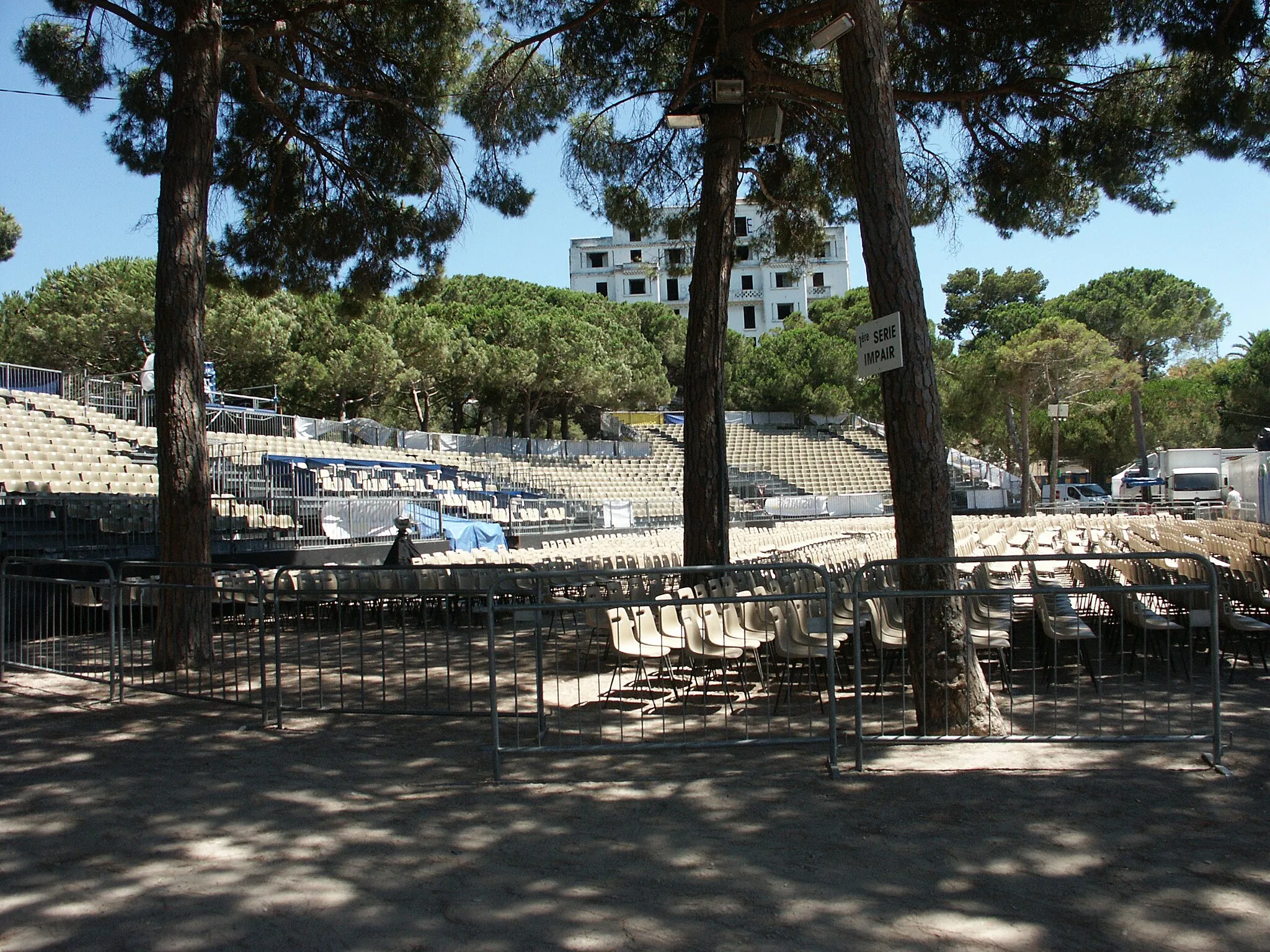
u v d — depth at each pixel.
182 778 5.28
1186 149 12.16
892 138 6.00
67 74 12.24
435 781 5.19
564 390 42.84
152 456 20.48
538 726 5.54
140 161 13.54
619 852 4.01
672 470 42.47
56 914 3.49
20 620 8.99
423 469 28.61
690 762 5.41
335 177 14.36
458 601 11.91
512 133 13.33
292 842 4.22
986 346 45.03
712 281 10.20
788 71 12.90
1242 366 48.81
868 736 5.25
